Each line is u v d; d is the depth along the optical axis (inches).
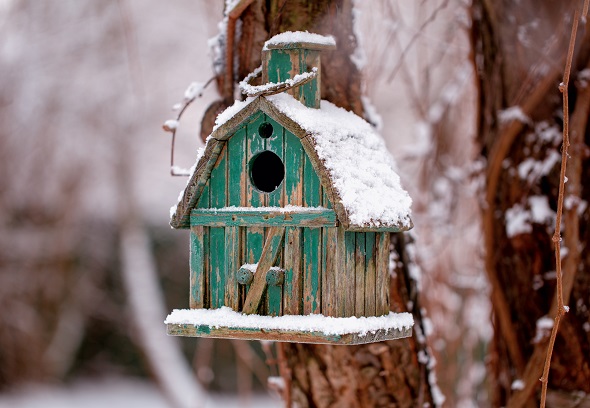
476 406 291.3
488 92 207.2
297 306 155.4
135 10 574.2
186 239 641.6
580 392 189.3
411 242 196.9
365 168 158.7
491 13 204.5
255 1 185.8
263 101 156.3
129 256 581.0
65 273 606.9
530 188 197.8
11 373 592.4
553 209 195.6
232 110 161.6
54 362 608.4
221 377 607.2
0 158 589.3
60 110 590.6
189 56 580.1
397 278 190.1
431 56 304.5
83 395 633.0
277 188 158.4
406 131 382.6
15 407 576.4
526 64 199.8
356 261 155.9
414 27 281.9
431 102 296.2
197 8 574.9
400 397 191.8
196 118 583.8
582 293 190.5
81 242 622.5
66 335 617.3
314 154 151.1
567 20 188.2
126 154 582.2
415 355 193.5
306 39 164.7
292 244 156.0
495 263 203.3
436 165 265.7
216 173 165.5
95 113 588.7
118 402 625.0
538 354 191.9
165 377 554.6
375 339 154.8
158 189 649.0
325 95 184.4
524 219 197.8
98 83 586.6
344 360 190.7
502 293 202.4
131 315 578.6
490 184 203.0
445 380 282.2
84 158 599.2
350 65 187.0
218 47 193.8
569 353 190.2
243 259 162.2
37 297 602.9
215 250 165.9
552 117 196.9
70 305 612.1
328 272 152.3
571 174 190.1
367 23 235.5
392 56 311.9
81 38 582.6
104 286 627.2
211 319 161.0
